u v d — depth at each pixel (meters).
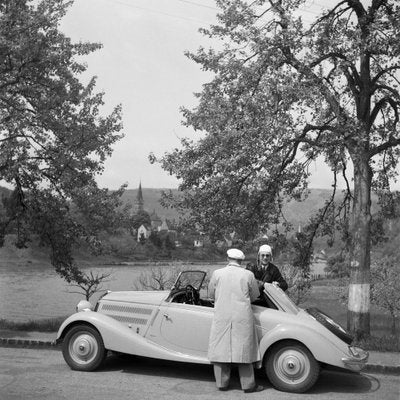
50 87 16.30
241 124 12.66
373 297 17.88
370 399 7.11
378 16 12.16
